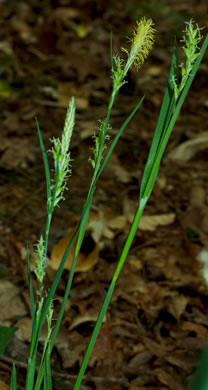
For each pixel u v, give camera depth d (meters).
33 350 0.33
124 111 1.16
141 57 0.31
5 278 0.71
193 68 0.31
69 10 1.54
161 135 0.33
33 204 0.87
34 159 0.97
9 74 1.21
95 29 1.54
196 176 0.99
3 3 1.57
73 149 1.02
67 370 0.59
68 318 0.66
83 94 1.18
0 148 0.98
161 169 1.00
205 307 0.71
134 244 0.82
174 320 0.69
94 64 1.30
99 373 0.59
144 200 0.33
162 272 0.76
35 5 1.59
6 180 0.91
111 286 0.34
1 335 0.47
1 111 1.08
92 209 0.87
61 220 0.84
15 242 0.77
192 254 0.79
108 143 1.04
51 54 1.32
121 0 1.75
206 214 0.88
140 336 0.65
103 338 0.63
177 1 1.85
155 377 0.59
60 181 0.31
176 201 0.92
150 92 1.25
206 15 1.73
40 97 1.14
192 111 1.19
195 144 1.04
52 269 0.71
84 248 0.71
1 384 0.50
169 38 1.54
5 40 1.35
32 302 0.33
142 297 0.71
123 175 0.97
